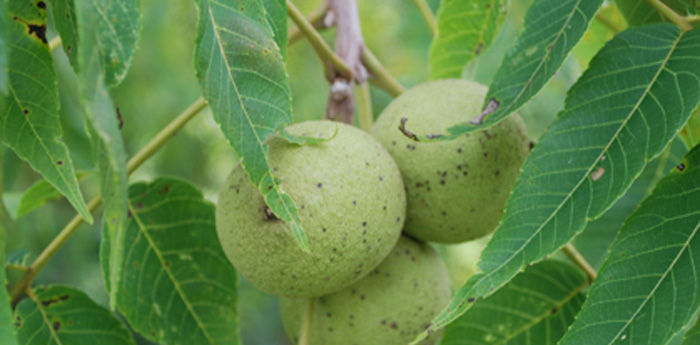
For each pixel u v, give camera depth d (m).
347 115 0.38
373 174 0.34
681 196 0.30
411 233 0.37
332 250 0.34
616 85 0.31
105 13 0.27
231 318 0.38
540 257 0.30
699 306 0.29
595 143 0.30
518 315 0.38
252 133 0.29
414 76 0.65
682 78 0.30
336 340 0.36
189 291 0.38
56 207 0.70
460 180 0.36
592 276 0.37
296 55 0.82
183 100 0.75
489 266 0.30
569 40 0.31
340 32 0.39
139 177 0.86
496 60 0.54
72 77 0.49
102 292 0.73
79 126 0.49
